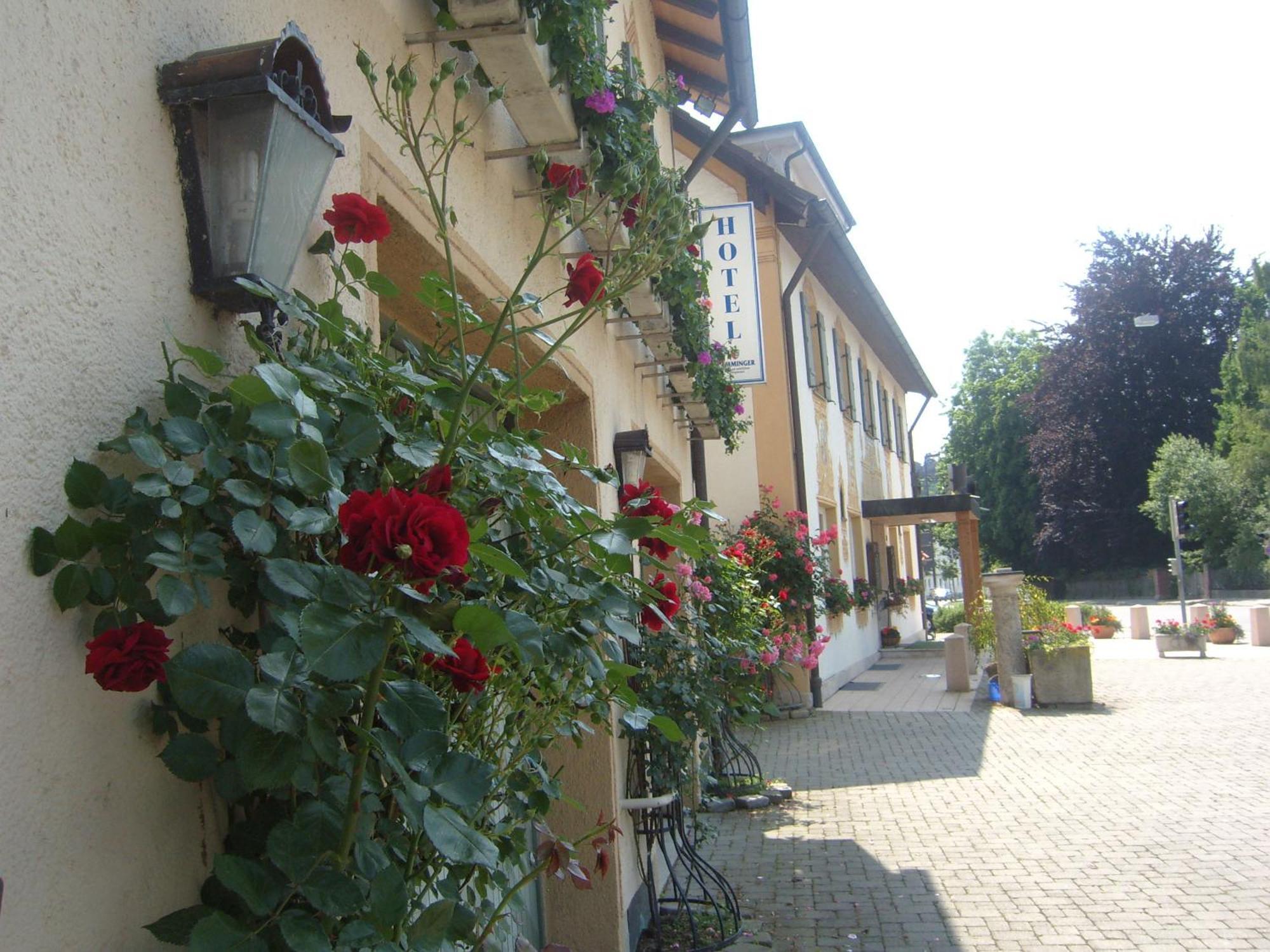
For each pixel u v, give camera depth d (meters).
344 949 1.47
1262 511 40.81
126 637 1.41
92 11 1.66
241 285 1.78
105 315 1.64
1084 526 47.06
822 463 18.19
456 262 3.48
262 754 1.46
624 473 6.27
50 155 1.54
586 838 2.67
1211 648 22.88
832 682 17.83
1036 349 55.62
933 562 55.31
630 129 4.52
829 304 20.16
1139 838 7.50
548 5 3.61
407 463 1.98
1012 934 5.64
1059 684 14.86
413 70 3.23
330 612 1.43
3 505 1.40
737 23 7.63
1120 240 47.38
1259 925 5.57
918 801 9.15
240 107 1.85
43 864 1.41
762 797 9.25
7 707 1.37
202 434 1.59
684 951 5.59
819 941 5.66
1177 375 45.62
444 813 1.60
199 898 1.73
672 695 6.27
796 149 17.44
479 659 1.96
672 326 6.64
